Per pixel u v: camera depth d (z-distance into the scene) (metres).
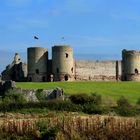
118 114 108.75
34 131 81.00
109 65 194.12
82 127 82.50
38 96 127.56
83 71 189.88
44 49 185.00
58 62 184.00
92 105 115.56
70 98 124.44
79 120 83.00
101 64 193.00
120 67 195.88
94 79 191.50
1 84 135.50
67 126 81.94
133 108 114.19
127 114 108.75
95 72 191.88
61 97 126.31
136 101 131.00
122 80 195.50
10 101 118.25
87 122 82.88
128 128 83.38
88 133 82.12
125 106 117.06
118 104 121.25
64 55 184.50
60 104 114.88
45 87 154.00
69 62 185.38
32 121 83.31
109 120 83.94
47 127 81.81
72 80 186.25
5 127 81.75
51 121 83.31
